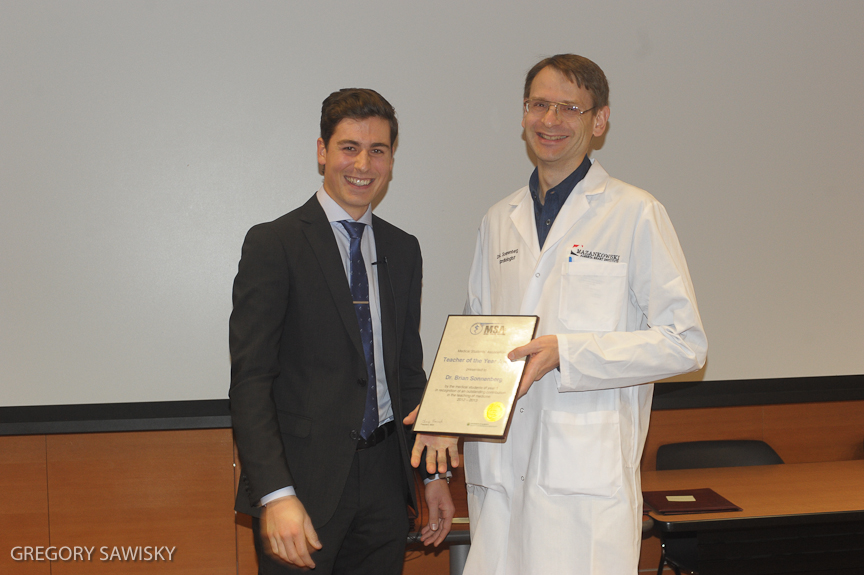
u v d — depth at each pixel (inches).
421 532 70.6
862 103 117.4
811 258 117.0
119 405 101.6
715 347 115.3
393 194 106.2
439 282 107.7
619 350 53.2
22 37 96.9
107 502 100.1
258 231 57.8
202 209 102.3
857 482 89.4
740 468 97.3
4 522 98.0
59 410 99.2
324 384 57.3
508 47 107.3
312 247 58.4
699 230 113.7
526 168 108.3
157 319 102.2
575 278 58.2
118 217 100.6
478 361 53.9
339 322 57.9
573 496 56.2
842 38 116.4
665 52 111.2
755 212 115.0
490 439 49.7
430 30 105.3
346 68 103.7
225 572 102.4
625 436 57.9
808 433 117.6
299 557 50.6
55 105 98.0
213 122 101.9
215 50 101.2
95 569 100.1
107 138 99.6
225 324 103.6
